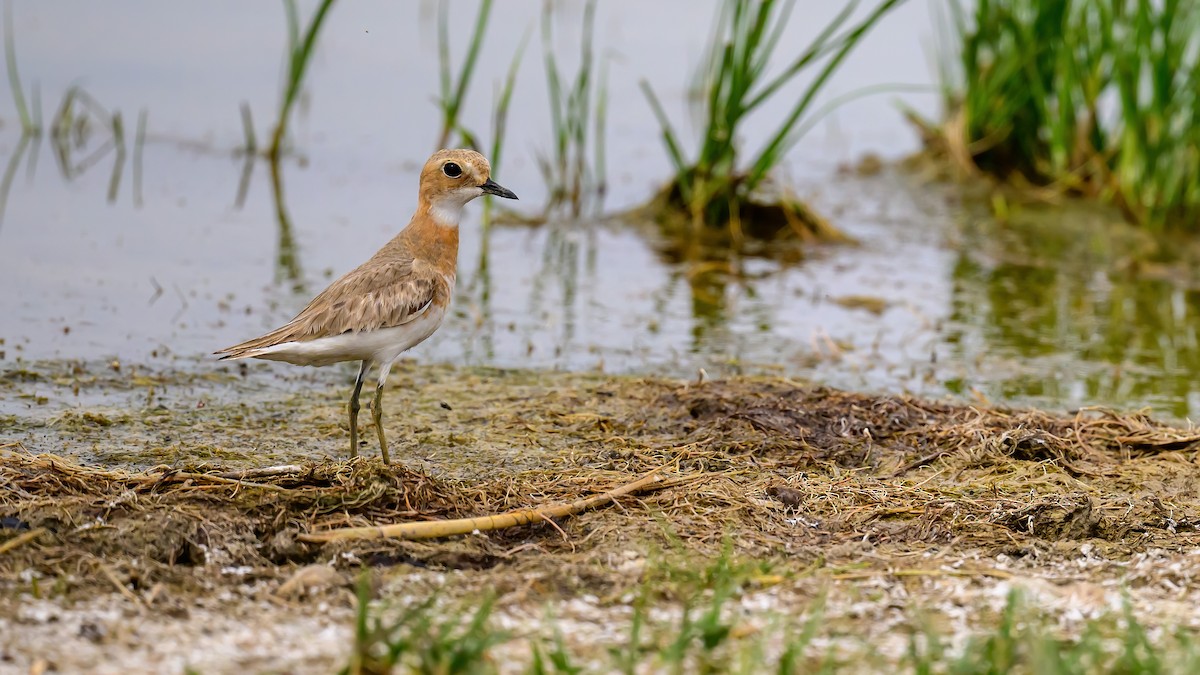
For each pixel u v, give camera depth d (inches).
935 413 463.2
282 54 951.6
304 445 426.6
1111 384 530.9
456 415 459.8
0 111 828.0
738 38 717.9
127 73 904.3
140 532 319.9
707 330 582.9
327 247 660.7
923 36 1002.7
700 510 363.6
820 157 871.1
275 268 626.2
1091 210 784.3
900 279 668.7
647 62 951.6
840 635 289.7
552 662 268.1
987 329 599.8
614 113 889.5
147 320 548.4
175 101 866.8
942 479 408.5
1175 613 306.0
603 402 474.9
